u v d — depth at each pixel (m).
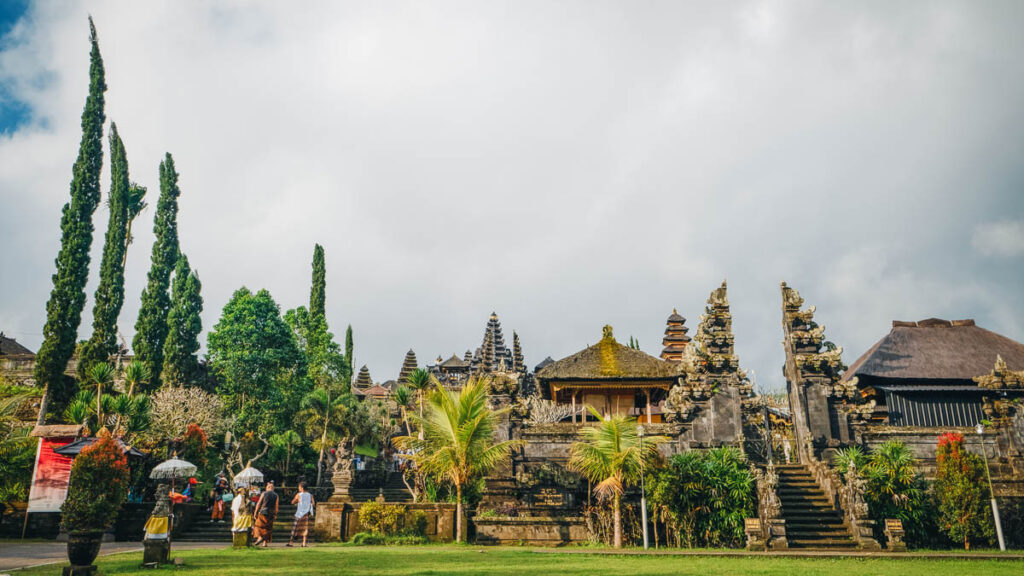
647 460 22.61
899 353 32.75
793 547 19.81
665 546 22.06
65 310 34.09
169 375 42.44
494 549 18.89
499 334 99.69
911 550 20.31
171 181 47.31
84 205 36.62
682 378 28.86
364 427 46.31
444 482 26.62
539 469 26.05
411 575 10.59
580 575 10.81
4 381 33.97
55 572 11.01
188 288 46.19
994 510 21.34
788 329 28.78
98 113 38.88
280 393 44.25
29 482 22.11
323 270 62.16
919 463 26.14
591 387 33.28
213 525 25.09
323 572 11.00
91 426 27.59
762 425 29.80
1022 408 25.97
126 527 22.53
